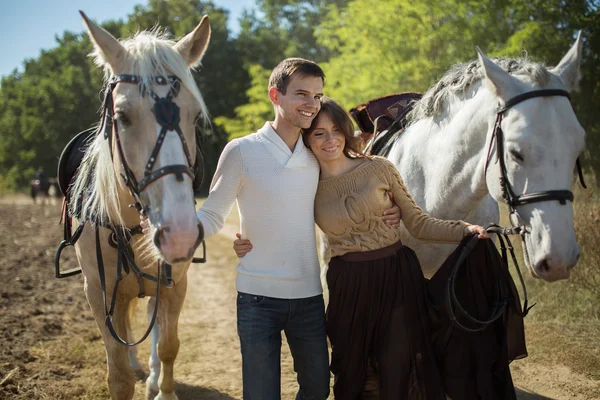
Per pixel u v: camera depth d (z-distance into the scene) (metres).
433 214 2.72
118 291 2.65
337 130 2.21
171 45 2.23
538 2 7.27
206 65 30.16
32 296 5.73
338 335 2.24
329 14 11.60
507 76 2.12
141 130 1.94
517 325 2.26
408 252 2.28
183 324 4.79
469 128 2.45
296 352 2.26
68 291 6.02
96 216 2.45
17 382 3.36
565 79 2.14
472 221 2.73
